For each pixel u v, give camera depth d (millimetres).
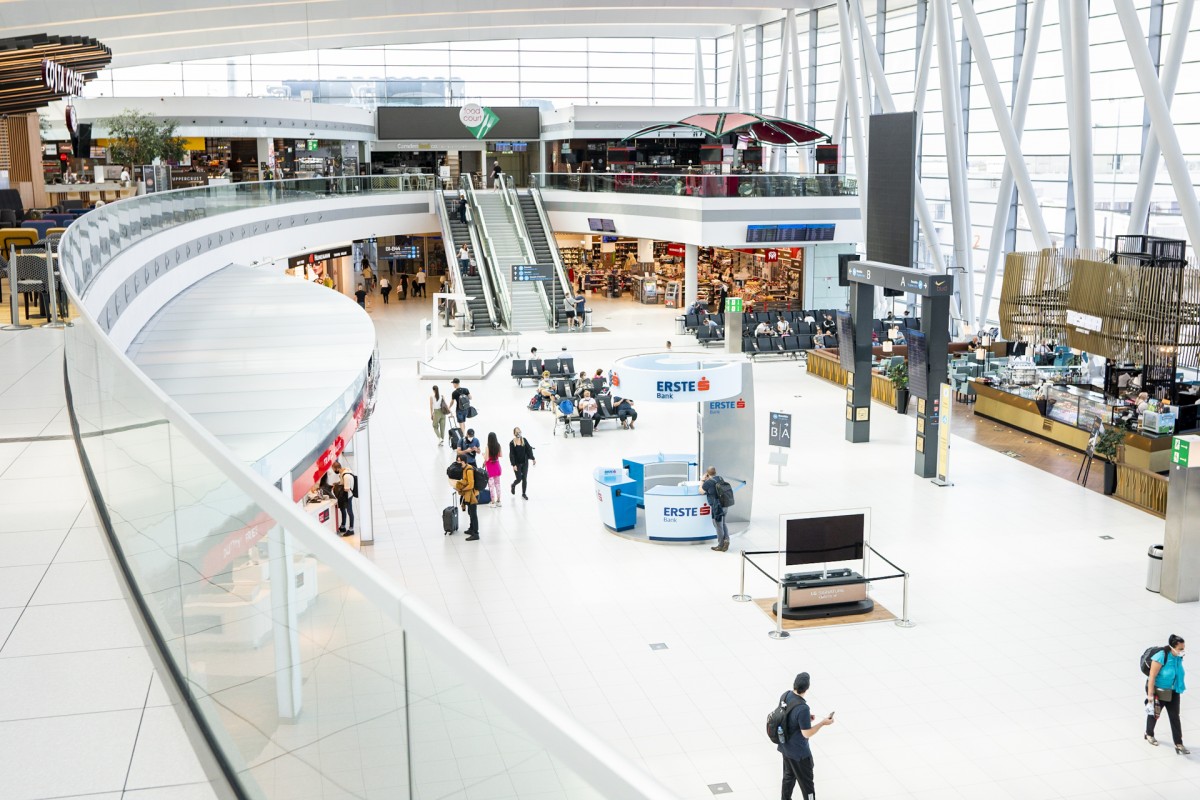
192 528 3785
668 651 13305
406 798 2266
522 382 29375
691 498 16984
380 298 47312
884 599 14875
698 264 45750
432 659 2082
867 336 22828
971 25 27922
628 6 40344
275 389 11930
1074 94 24875
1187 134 26453
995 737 11266
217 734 3596
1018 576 15648
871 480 20438
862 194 36656
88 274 12984
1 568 5355
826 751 11031
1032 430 23766
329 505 17172
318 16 40031
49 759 3586
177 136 43625
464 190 43250
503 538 17375
